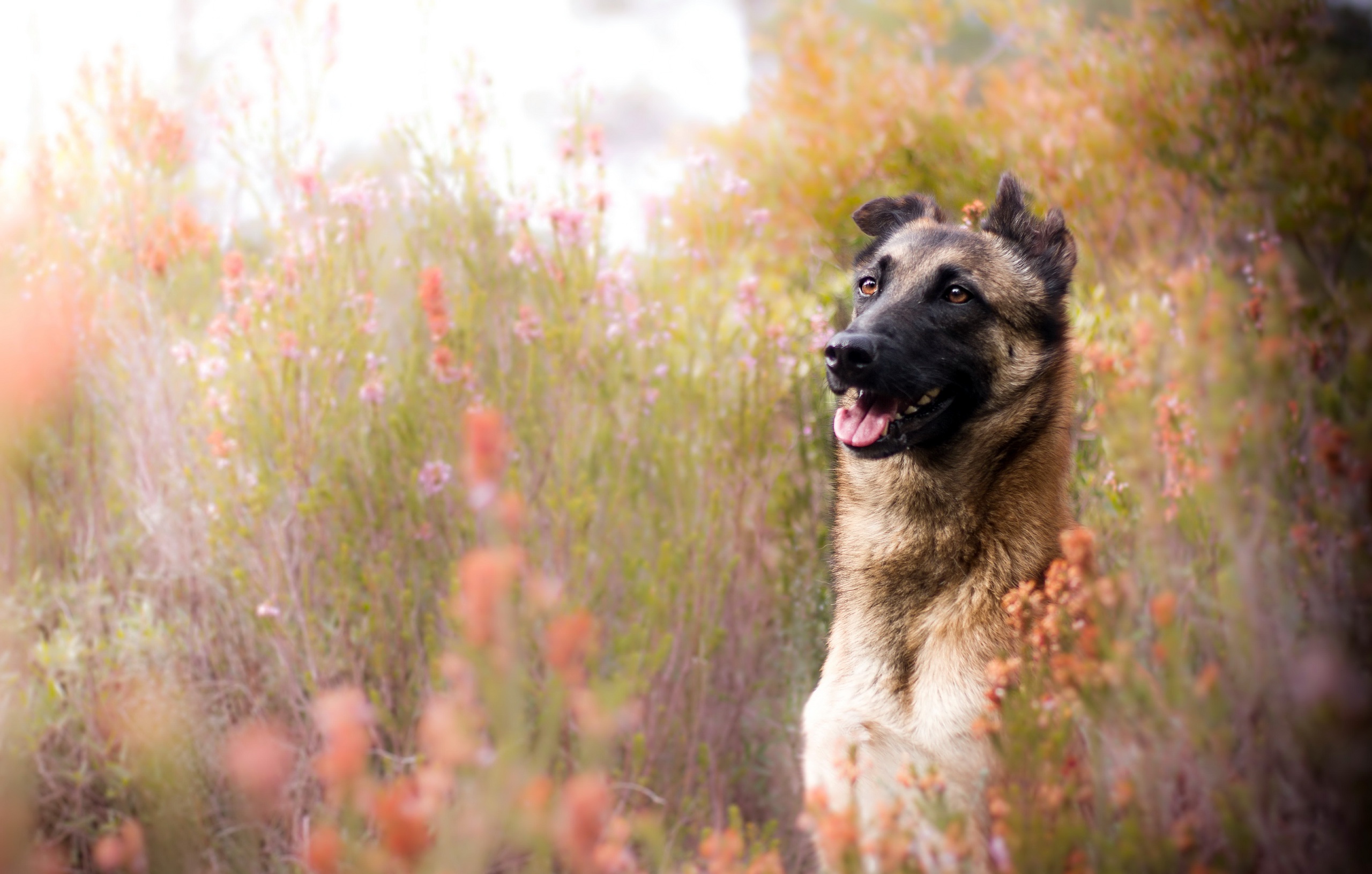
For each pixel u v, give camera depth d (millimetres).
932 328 3646
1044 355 3762
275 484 4230
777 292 5438
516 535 3973
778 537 4633
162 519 4324
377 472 4277
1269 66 5809
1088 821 2734
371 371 4340
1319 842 2428
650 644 4004
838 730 3424
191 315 4867
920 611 3467
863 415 3631
